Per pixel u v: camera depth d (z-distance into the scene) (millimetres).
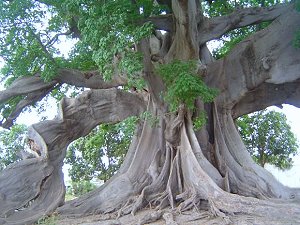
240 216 12031
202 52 17422
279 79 15352
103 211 14516
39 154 15578
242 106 17375
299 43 14141
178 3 14297
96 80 17234
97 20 11375
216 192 13016
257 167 15828
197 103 15289
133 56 12125
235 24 17047
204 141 15703
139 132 16578
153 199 14367
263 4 18016
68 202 15055
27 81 16219
